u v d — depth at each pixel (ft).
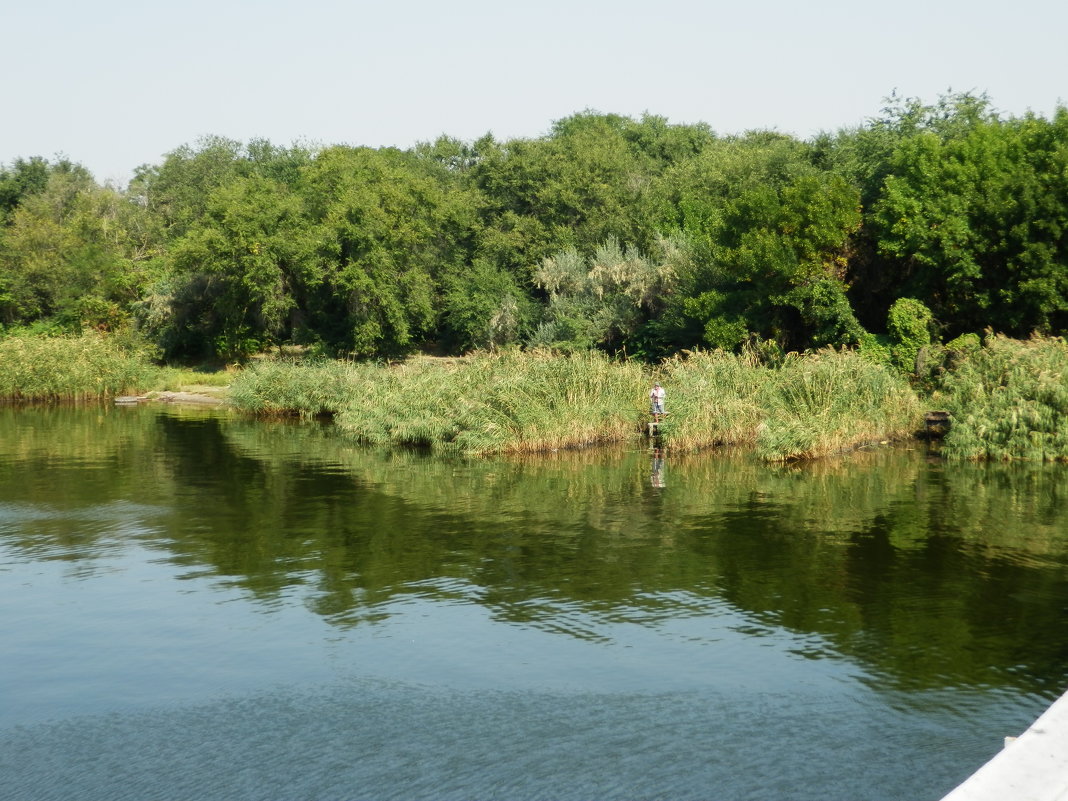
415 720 34.60
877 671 38.24
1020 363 90.63
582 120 306.55
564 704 35.83
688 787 29.58
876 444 97.19
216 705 36.04
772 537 59.67
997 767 11.99
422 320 170.40
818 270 125.80
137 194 302.86
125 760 31.78
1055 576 50.29
